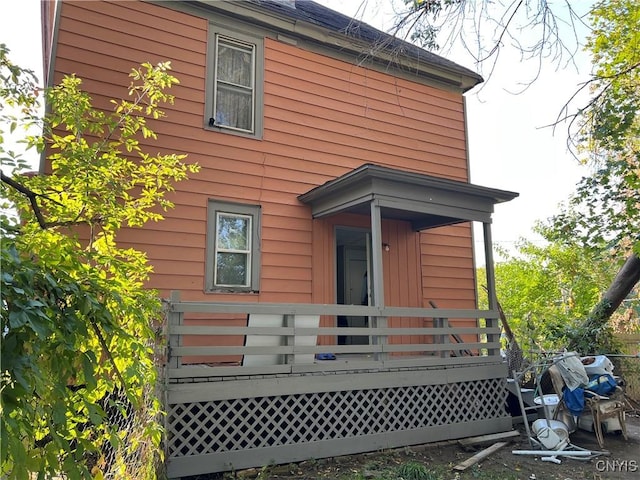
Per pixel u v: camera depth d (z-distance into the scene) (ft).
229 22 24.50
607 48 27.12
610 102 25.45
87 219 14.11
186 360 20.94
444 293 29.78
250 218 23.66
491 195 24.49
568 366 20.74
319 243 25.38
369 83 28.78
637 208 29.48
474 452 18.99
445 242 30.50
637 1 25.71
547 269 50.65
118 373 6.67
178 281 21.20
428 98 31.22
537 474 16.44
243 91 24.71
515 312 51.42
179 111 22.47
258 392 16.11
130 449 9.15
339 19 31.86
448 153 31.42
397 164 29.04
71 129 16.02
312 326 17.81
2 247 4.94
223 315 22.03
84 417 7.33
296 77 26.18
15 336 4.89
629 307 43.80
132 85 18.80
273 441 16.81
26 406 4.82
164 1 22.82
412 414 19.29
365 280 29.37
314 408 17.24
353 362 18.40
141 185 20.77
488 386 21.83
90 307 5.78
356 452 17.53
